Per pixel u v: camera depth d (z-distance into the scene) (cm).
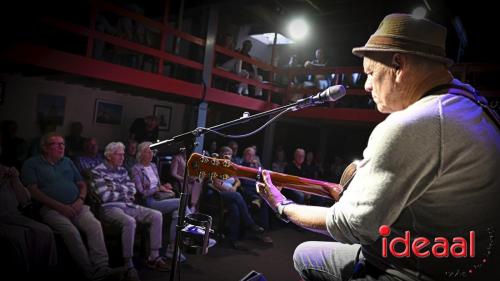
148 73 488
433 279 82
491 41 774
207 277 331
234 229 433
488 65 517
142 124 619
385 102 95
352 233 83
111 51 573
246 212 451
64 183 318
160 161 555
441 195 77
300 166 645
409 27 88
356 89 646
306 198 591
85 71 416
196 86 562
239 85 679
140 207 348
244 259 393
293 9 788
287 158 938
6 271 266
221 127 191
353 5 730
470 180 75
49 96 608
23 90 576
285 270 370
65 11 531
